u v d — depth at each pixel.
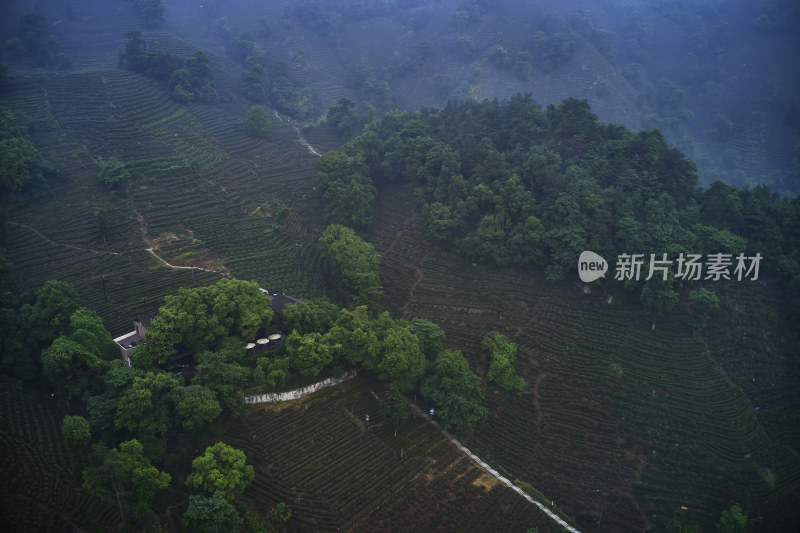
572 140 96.94
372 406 67.00
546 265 86.88
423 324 73.25
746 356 76.56
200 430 57.44
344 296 86.56
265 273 87.25
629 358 76.62
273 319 72.12
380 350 67.44
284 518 52.94
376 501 56.69
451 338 80.94
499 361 73.00
